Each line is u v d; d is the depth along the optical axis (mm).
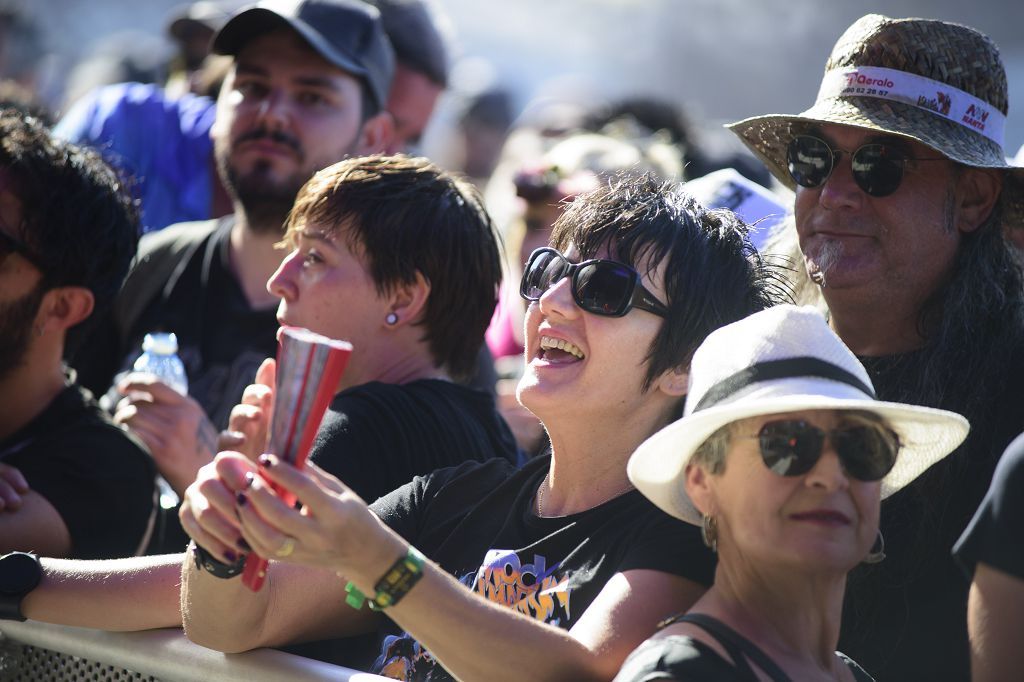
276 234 13445
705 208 8125
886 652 7934
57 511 9727
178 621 7988
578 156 16641
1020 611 5852
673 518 7230
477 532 8086
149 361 12625
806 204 9062
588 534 7516
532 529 7766
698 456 6590
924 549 7949
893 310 8781
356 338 10305
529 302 8125
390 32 17688
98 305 10531
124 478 10172
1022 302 8734
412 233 10250
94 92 17938
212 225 14125
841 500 6254
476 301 10617
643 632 6801
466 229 10523
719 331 6750
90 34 43344
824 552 6184
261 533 6051
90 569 8336
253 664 7547
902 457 6875
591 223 7891
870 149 8664
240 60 14461
